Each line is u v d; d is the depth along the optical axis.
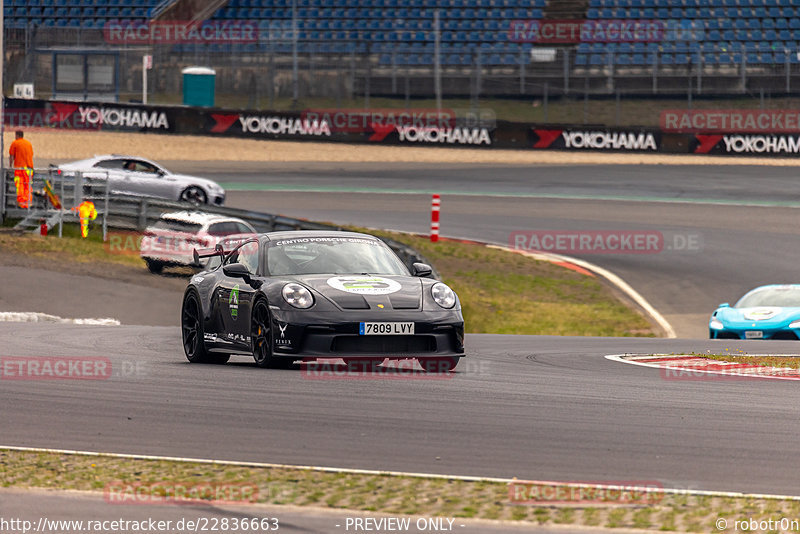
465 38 177.25
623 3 181.50
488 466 21.86
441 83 168.12
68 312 64.69
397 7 183.38
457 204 124.12
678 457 22.78
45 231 91.00
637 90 168.12
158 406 28.58
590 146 153.00
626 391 32.28
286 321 33.66
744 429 25.98
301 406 28.59
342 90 165.00
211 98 160.88
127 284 75.25
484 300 82.94
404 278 36.38
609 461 22.36
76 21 180.50
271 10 184.62
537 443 24.12
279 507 18.44
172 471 21.12
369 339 33.53
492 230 110.38
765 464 22.16
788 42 173.62
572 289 88.50
